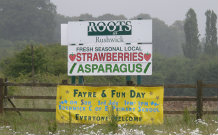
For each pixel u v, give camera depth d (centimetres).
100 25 1215
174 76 8150
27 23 11838
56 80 2895
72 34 1229
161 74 8250
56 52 5125
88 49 1218
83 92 1118
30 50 4209
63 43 1240
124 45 1202
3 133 970
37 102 1467
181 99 1105
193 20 9238
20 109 1152
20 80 3020
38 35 11888
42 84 1133
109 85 1117
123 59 1200
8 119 1140
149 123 1083
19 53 4225
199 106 1102
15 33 11756
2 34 11669
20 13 11825
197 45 9294
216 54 9100
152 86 1098
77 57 1223
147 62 1190
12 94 1376
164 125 1066
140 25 1196
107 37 1210
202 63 7888
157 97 1092
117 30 1205
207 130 977
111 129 972
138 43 1197
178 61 8838
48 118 1165
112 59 1205
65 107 1119
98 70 1210
